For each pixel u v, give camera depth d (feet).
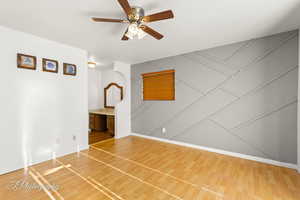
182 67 11.28
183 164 8.07
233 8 5.49
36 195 5.40
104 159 8.74
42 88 8.21
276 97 7.74
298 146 7.02
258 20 6.37
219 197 5.39
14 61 7.18
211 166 7.82
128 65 14.76
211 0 5.03
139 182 6.33
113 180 6.47
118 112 13.73
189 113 11.00
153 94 13.23
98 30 7.28
